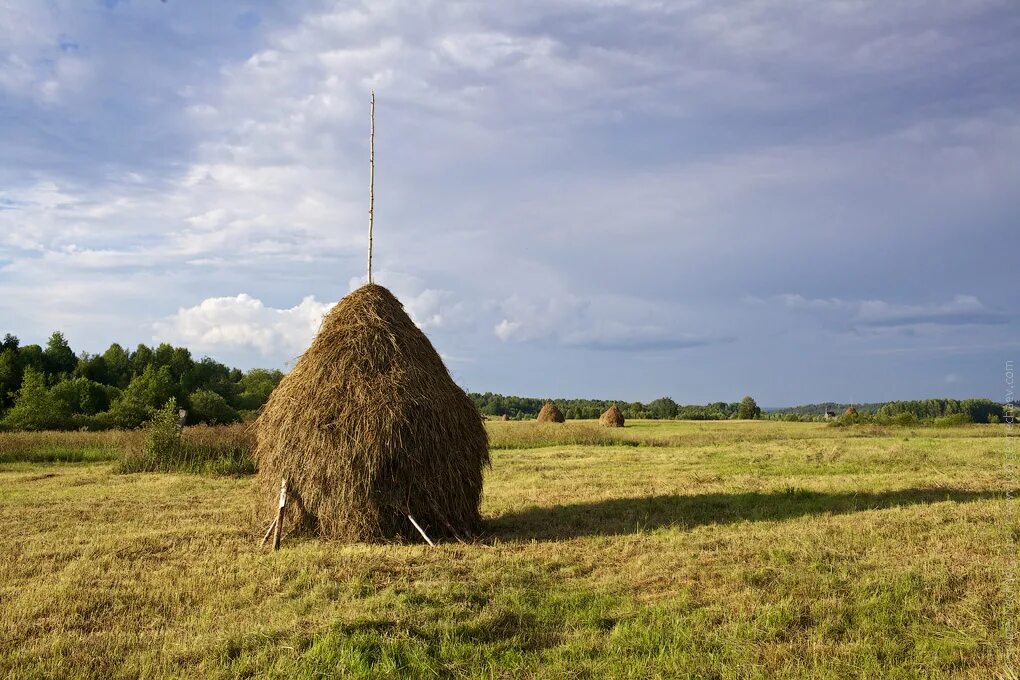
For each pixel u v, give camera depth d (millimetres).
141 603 7590
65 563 9383
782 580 7914
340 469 10328
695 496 14789
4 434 27984
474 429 11672
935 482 15914
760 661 5844
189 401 48344
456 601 7270
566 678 5535
